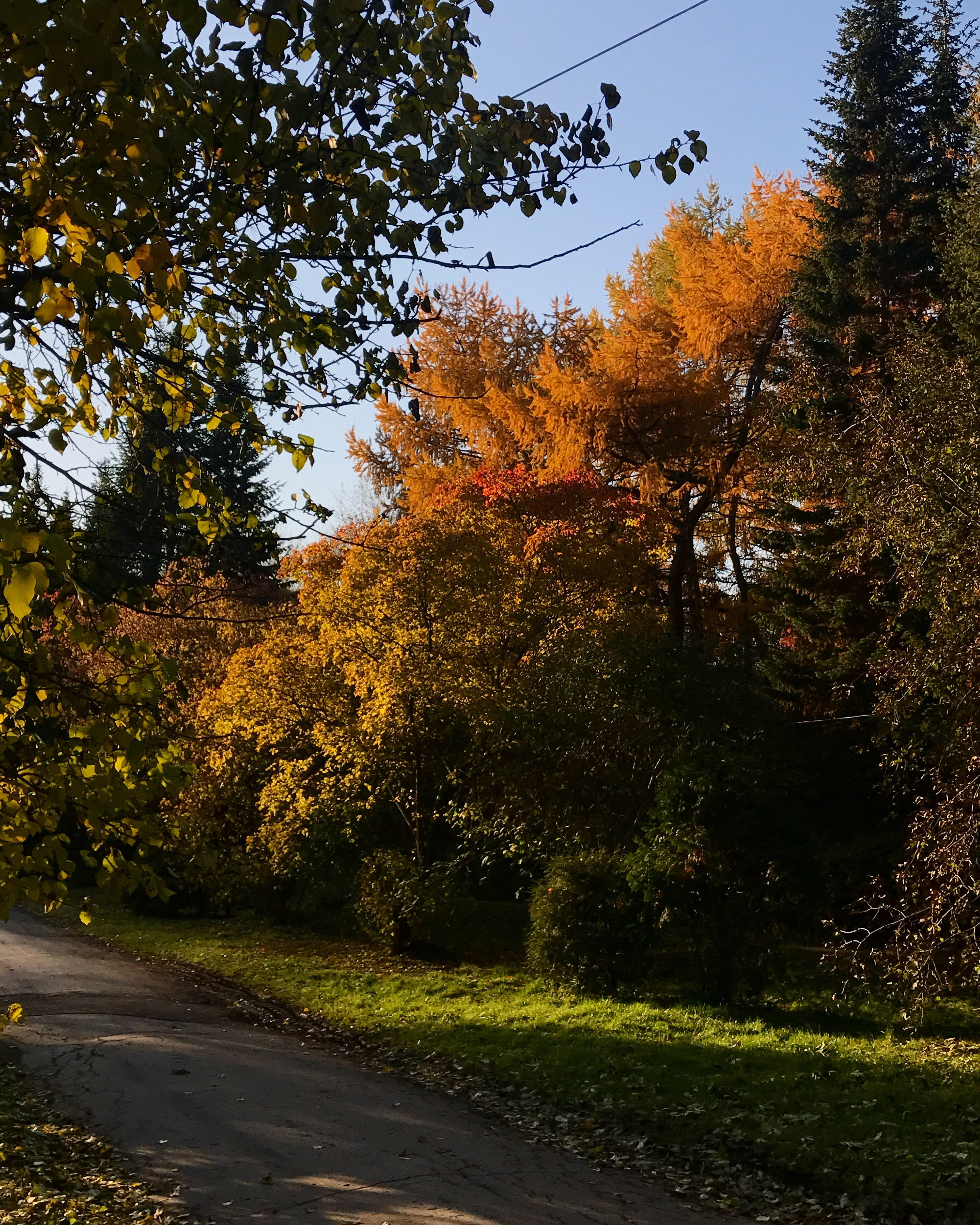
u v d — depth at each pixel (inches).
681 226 1070.4
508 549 743.1
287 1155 293.6
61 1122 320.2
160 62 105.7
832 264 834.8
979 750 356.2
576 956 557.9
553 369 938.1
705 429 924.6
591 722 613.0
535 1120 343.6
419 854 732.7
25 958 652.1
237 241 160.2
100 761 148.8
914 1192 260.2
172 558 175.0
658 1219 250.5
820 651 770.8
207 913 898.7
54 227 120.7
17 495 137.3
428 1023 486.0
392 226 163.5
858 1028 466.0
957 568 368.8
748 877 519.5
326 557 751.7
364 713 693.3
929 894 348.8
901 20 864.9
